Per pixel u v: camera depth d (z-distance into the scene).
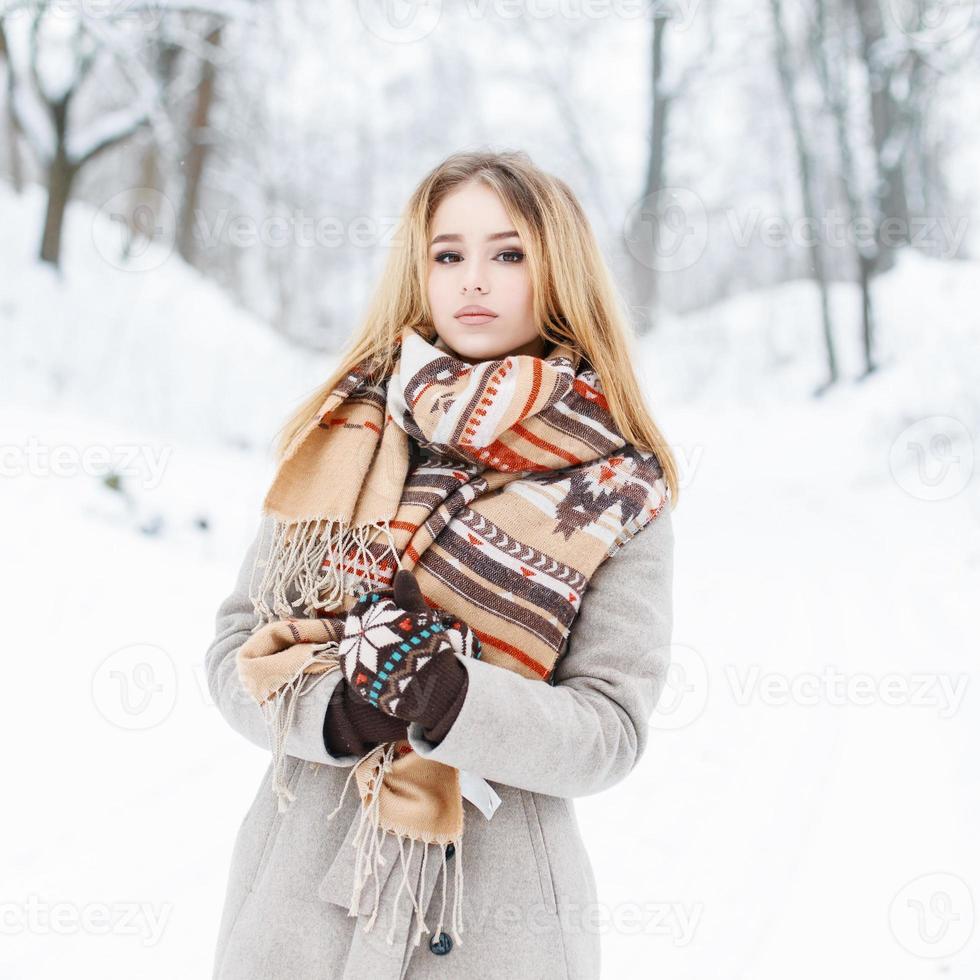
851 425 10.00
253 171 13.12
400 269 1.49
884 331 11.99
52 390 7.42
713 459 9.88
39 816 2.83
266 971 1.19
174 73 11.47
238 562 4.96
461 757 1.08
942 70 13.74
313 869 1.22
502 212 1.40
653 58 15.36
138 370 8.14
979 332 10.73
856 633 4.57
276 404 8.55
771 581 5.45
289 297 13.83
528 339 1.46
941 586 5.25
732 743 3.62
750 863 2.80
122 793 3.00
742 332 14.39
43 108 9.68
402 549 1.27
